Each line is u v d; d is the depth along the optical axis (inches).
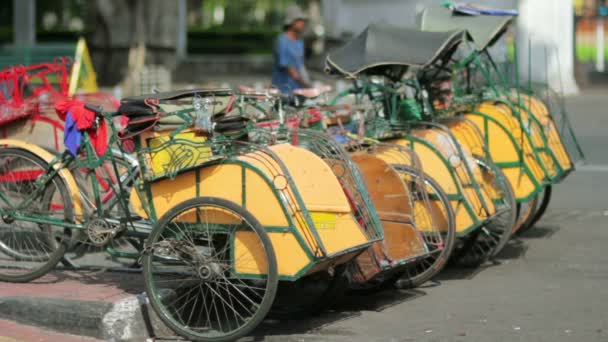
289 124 277.0
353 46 304.2
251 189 217.5
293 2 1717.5
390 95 319.6
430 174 288.5
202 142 224.4
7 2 1514.5
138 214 234.5
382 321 247.3
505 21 336.8
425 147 290.8
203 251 225.5
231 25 2066.9
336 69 299.9
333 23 1096.2
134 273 271.3
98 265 285.6
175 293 233.1
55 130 296.7
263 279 215.9
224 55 1392.7
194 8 2047.2
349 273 246.8
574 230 370.9
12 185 269.3
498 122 319.9
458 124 320.5
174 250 222.1
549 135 350.0
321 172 226.2
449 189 286.0
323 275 249.9
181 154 225.5
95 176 255.6
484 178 307.1
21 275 259.0
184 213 220.7
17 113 295.9
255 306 221.1
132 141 237.5
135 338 227.8
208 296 245.9
